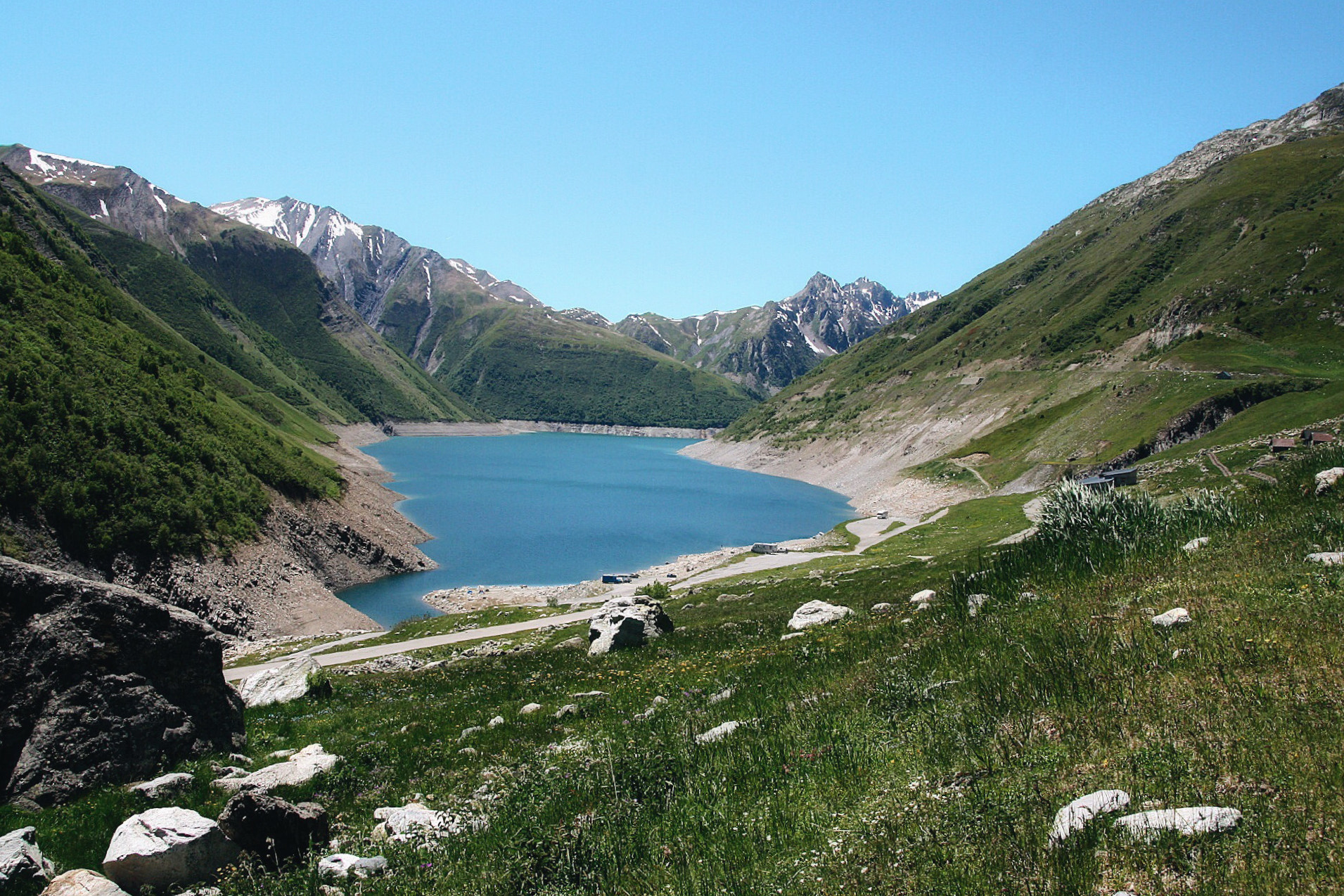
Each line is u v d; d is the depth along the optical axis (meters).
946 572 42.62
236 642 64.38
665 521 143.00
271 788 13.80
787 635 25.47
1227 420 114.31
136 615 15.76
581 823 9.50
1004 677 11.34
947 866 6.91
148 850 9.41
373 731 19.62
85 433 68.75
